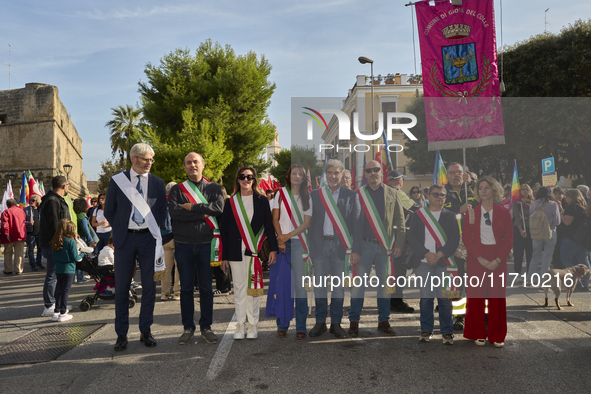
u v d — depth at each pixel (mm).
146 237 4602
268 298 4969
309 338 4848
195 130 21203
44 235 5953
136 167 4676
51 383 3602
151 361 4102
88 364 4039
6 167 34875
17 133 34969
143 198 4629
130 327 5395
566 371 3762
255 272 4684
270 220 4789
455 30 5402
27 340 4863
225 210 4801
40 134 34719
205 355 4266
